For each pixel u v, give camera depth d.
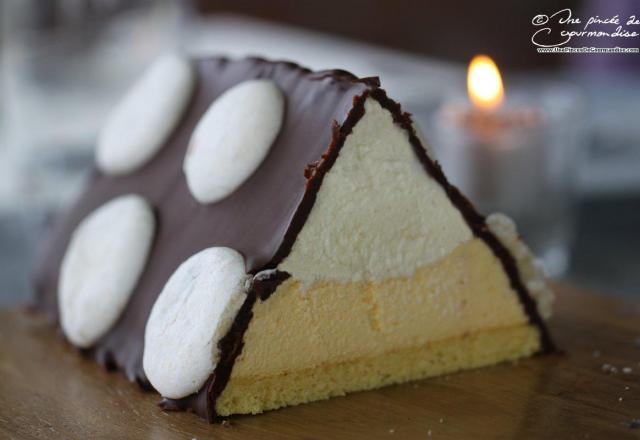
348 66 0.70
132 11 0.66
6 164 0.69
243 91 0.41
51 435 0.38
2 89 0.70
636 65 0.84
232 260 0.39
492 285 0.42
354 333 0.40
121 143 0.46
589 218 0.60
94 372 0.42
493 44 0.80
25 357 0.44
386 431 0.38
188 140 0.44
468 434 0.37
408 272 0.40
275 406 0.39
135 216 0.43
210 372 0.38
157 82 0.45
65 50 0.65
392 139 0.39
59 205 0.61
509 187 0.54
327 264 0.39
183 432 0.38
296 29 0.90
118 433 0.38
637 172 0.64
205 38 0.80
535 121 0.54
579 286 0.49
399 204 0.40
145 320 0.41
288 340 0.39
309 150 0.39
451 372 0.42
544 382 0.41
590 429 0.38
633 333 0.44
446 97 0.62
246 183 0.40
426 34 0.83
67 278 0.44
